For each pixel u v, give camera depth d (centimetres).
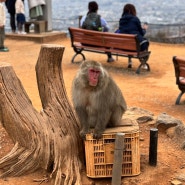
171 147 613
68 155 530
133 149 510
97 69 488
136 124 543
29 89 1012
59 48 556
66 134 544
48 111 557
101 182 513
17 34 1806
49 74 564
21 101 546
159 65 1319
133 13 1261
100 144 505
